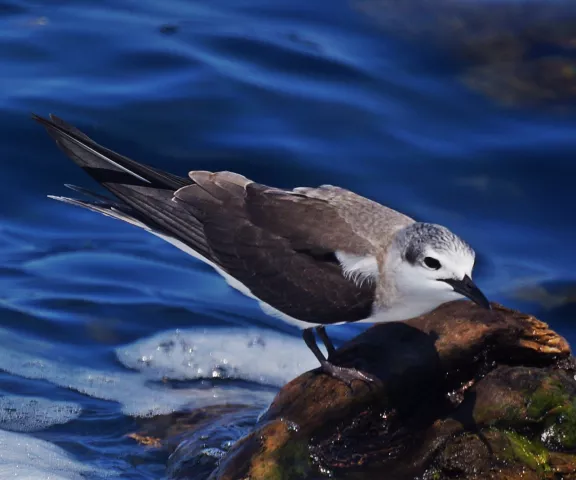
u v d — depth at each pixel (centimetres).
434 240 1071
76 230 1636
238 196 1213
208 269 1586
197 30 2039
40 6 2098
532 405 1060
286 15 2111
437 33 2045
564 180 1728
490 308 1048
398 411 1095
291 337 1462
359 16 2102
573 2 2106
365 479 1059
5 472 1138
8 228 1625
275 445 1070
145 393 1327
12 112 1794
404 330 1127
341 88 1911
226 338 1445
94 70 1920
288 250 1170
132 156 1748
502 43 2009
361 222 1154
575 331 1461
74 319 1456
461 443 1052
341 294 1144
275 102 1864
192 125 1809
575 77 1928
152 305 1495
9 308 1462
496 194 1708
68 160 1742
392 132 1816
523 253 1605
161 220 1216
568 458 1045
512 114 1867
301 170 1731
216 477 1067
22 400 1297
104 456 1197
